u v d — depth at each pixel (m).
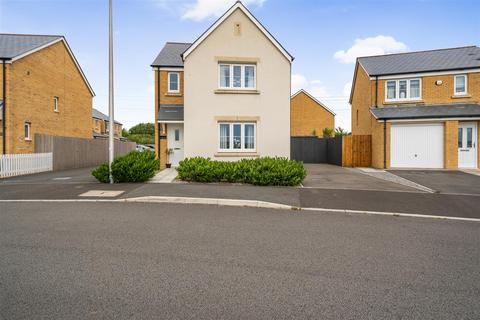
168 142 17.27
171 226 6.20
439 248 5.11
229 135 14.38
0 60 17.31
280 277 3.92
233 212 7.54
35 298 3.32
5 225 6.17
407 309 3.19
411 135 17.12
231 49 14.26
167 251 4.80
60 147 18.64
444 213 7.67
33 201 8.55
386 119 17.08
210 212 7.50
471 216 7.42
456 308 3.22
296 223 6.61
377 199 9.05
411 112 17.39
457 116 16.09
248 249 4.94
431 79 18.23
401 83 18.91
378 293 3.53
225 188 10.27
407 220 7.04
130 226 6.16
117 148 26.59
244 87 14.42
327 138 23.27
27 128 19.06
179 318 2.98
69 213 7.21
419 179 12.90
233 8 14.18
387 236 5.75
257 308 3.18
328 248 5.03
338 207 8.16
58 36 22.20
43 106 20.47
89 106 27.42
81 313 3.04
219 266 4.25
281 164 11.55
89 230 5.86
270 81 14.37
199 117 14.18
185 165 11.75
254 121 14.35
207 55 14.20
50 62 21.22
